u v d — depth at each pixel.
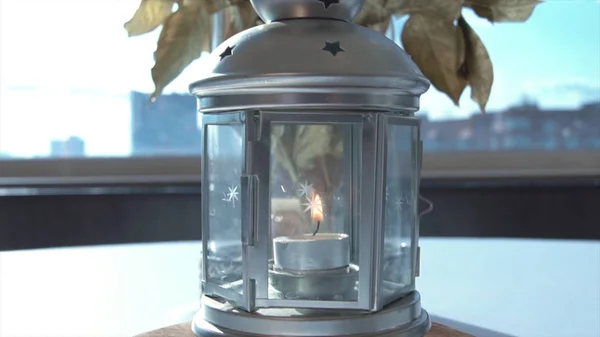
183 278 0.69
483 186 1.02
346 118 0.41
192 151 1.11
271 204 0.44
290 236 0.44
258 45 0.41
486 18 0.54
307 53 0.40
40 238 0.98
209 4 0.51
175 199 1.01
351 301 0.42
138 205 1.00
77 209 0.99
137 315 0.57
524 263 0.73
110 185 1.03
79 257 0.80
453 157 1.11
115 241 1.00
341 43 0.41
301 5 0.42
